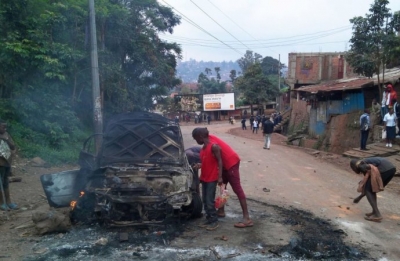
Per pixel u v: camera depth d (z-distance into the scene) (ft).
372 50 51.75
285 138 89.71
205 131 20.12
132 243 17.81
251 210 23.98
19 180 29.78
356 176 38.11
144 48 70.28
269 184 32.86
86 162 22.65
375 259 16.97
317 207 25.59
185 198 19.86
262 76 167.94
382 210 25.27
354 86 58.44
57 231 18.99
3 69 41.24
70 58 44.80
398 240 19.51
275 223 21.39
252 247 17.70
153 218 19.39
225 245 17.83
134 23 70.23
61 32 47.47
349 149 54.29
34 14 46.52
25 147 38.70
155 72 73.20
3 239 18.19
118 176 20.10
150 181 19.99
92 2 39.11
